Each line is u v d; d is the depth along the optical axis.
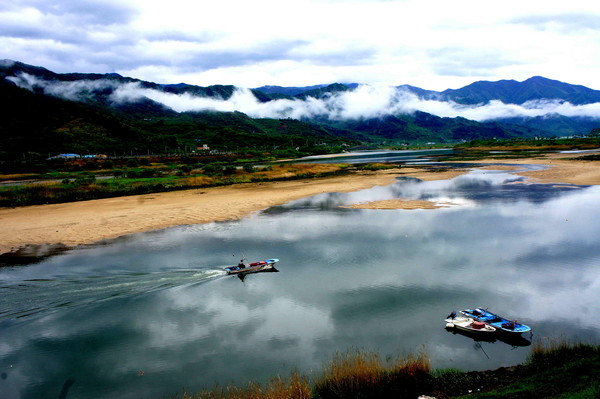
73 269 29.09
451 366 15.93
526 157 121.88
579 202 47.47
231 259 30.66
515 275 25.33
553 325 18.95
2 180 95.06
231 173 90.44
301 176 91.69
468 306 21.25
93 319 21.36
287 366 16.44
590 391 11.98
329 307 21.78
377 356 16.20
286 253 31.73
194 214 48.38
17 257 32.56
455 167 100.69
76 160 146.00
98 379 16.03
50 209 53.84
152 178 86.38
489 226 37.53
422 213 44.53
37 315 21.94
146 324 20.72
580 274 25.17
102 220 45.81
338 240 34.81
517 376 14.66
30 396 15.13
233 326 20.23
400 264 28.03
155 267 29.22
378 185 70.75
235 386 15.13
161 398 14.70
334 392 13.94
